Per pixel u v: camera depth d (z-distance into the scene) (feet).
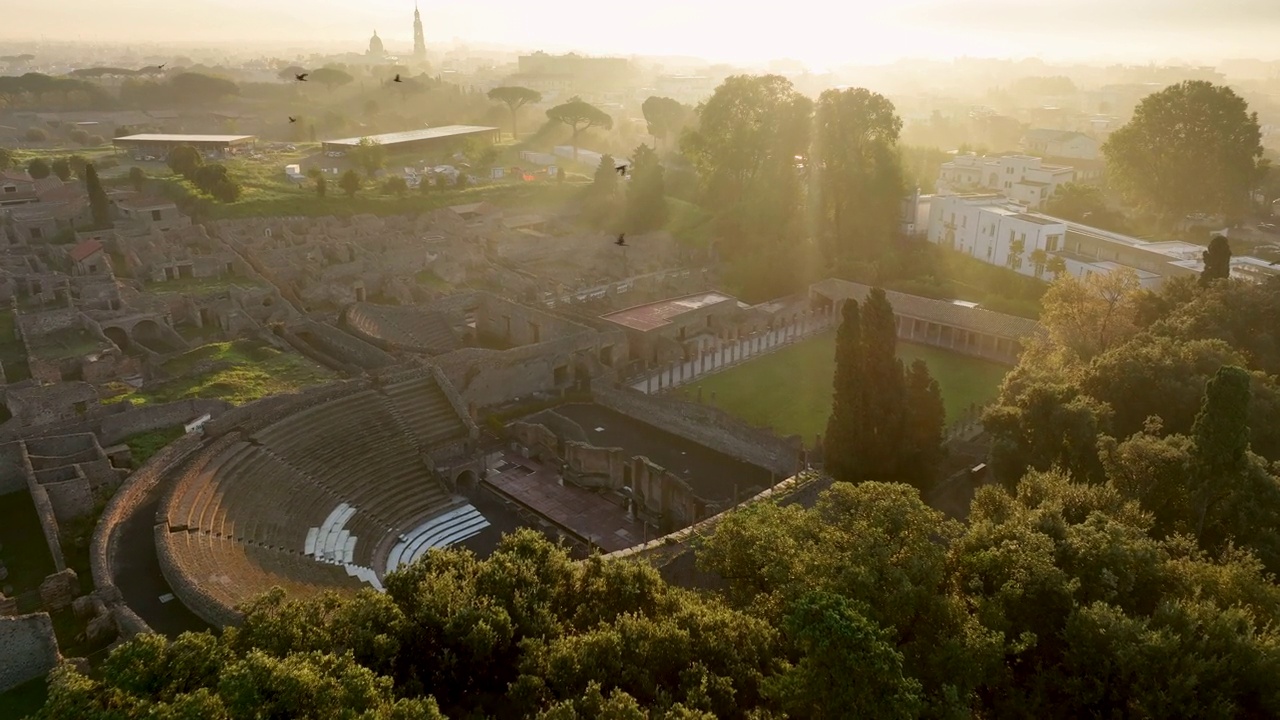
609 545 226.38
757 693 112.06
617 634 112.47
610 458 250.37
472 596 123.54
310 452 231.30
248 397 250.78
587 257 471.62
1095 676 116.47
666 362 342.85
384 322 330.95
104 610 152.66
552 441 266.16
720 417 269.23
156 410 227.61
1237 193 486.38
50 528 171.73
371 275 391.24
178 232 411.75
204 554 176.24
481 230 474.49
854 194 454.40
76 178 533.14
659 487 235.81
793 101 472.03
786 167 469.16
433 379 274.36
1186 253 394.32
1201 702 110.42
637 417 294.05
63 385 235.61
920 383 229.86
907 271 430.61
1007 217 419.54
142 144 621.72
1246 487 161.79
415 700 94.68
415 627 117.29
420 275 415.23
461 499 241.35
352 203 506.89
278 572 182.80
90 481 196.24
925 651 113.19
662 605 130.93
